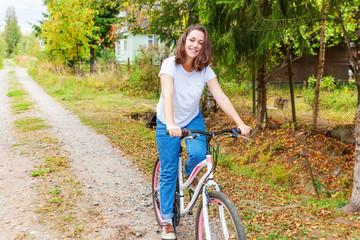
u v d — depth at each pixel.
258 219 4.11
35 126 9.95
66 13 21.81
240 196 5.15
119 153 7.37
